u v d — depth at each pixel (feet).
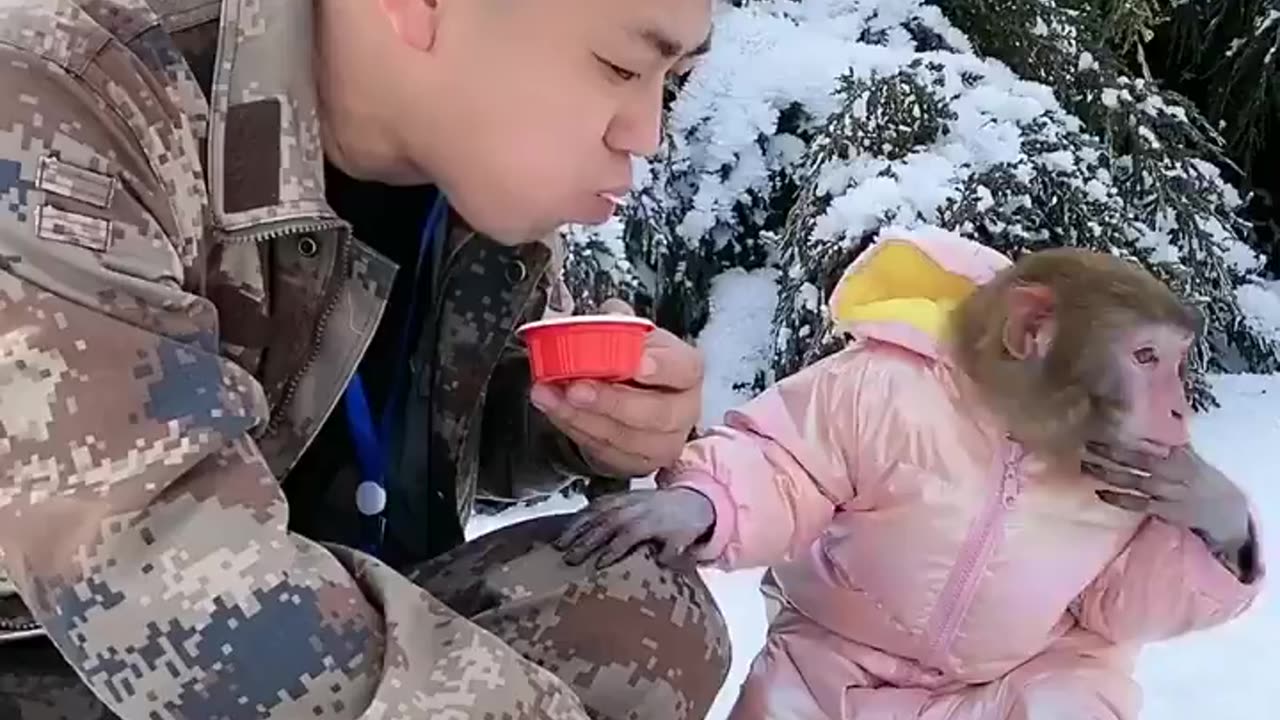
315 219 3.26
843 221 8.65
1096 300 4.32
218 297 3.32
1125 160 10.05
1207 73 12.26
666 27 3.22
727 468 4.26
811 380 4.58
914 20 10.21
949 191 8.75
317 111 3.38
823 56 9.82
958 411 4.43
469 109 3.29
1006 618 4.43
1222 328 10.25
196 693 2.81
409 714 2.80
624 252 9.07
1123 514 4.42
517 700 2.93
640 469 3.93
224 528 2.89
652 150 3.38
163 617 2.81
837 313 4.81
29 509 2.81
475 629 3.03
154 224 3.04
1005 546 4.38
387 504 4.08
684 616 3.66
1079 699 4.40
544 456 4.32
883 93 9.20
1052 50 10.27
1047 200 9.08
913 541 4.44
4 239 2.87
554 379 3.76
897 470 4.44
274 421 3.50
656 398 3.84
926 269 4.84
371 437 3.90
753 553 4.26
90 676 2.82
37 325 2.85
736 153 9.70
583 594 3.57
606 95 3.27
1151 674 5.85
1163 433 4.29
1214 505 4.30
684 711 3.59
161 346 2.91
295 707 2.83
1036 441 4.33
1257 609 6.40
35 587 2.84
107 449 2.82
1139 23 11.11
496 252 3.90
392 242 3.90
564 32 3.20
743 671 5.77
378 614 3.01
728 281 9.73
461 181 3.40
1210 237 10.00
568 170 3.31
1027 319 4.40
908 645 4.54
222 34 3.28
